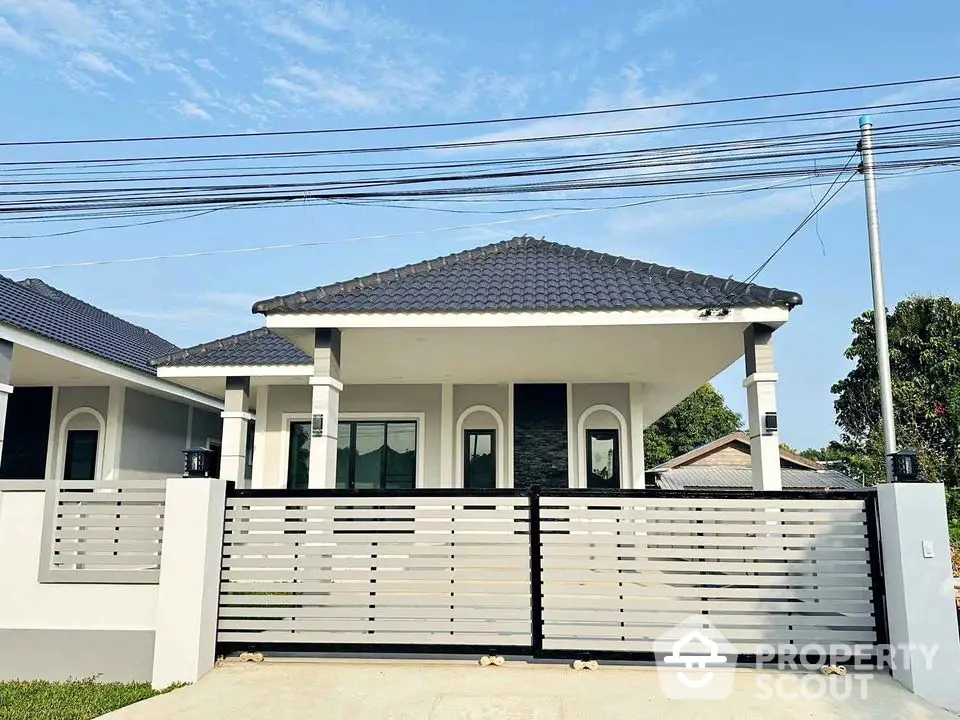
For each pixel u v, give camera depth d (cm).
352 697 504
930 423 1869
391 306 738
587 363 989
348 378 1122
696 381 1130
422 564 578
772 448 702
